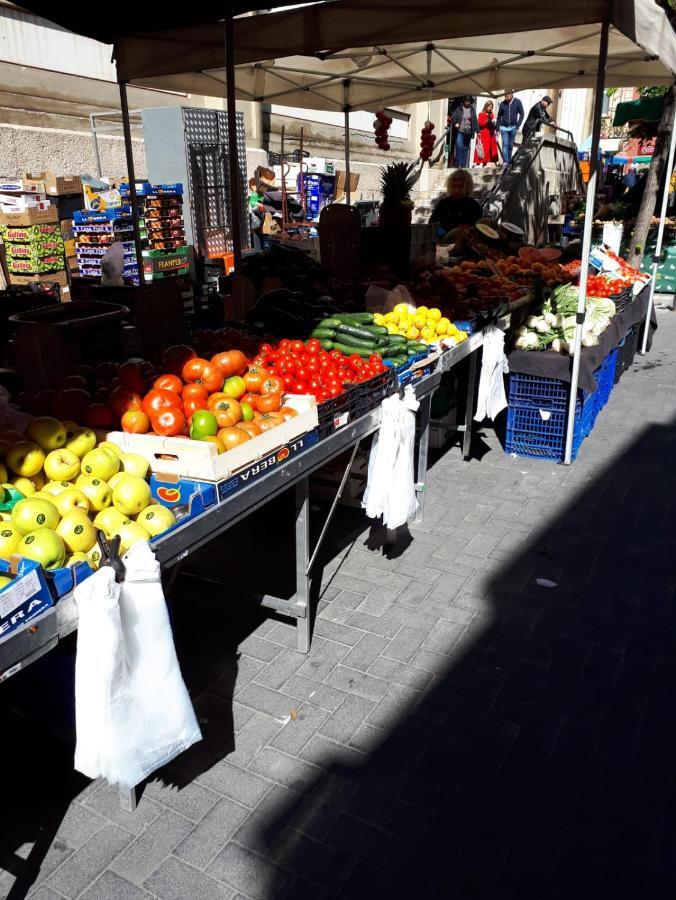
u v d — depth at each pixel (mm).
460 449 6879
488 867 2564
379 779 2971
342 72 9000
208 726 3279
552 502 5656
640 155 23422
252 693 3500
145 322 4188
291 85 9156
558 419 6379
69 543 2250
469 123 17422
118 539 2236
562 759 3070
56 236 10164
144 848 2662
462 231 9164
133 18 5824
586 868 2557
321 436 3424
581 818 2771
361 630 4012
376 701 3443
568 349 6168
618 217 16344
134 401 2992
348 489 5215
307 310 4984
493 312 6098
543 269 8297
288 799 2877
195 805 2852
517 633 3973
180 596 4352
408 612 4180
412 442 4145
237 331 4223
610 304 7215
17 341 3400
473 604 4262
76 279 10281
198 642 3918
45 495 2479
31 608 1957
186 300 7395
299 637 3773
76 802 2883
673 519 5324
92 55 11867
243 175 12289
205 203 11367
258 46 6461
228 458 2732
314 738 3203
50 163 11312
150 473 2771
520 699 3449
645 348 10547
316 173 14430
